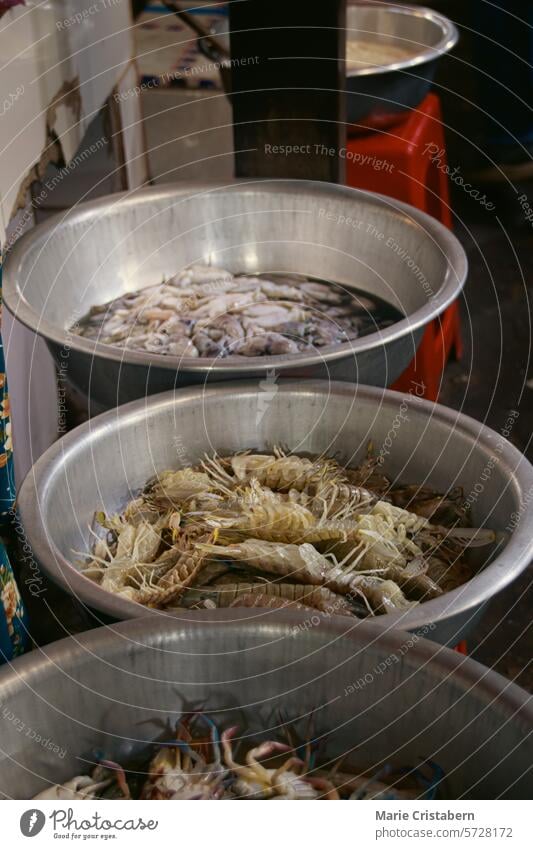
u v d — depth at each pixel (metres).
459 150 2.66
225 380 1.01
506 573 0.77
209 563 0.90
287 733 0.75
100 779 0.72
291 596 0.85
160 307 1.22
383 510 0.94
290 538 0.92
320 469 0.98
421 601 0.88
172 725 0.75
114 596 0.75
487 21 2.51
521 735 0.66
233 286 1.25
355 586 0.86
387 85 1.54
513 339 2.00
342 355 0.98
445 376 1.89
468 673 0.69
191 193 1.27
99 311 1.22
